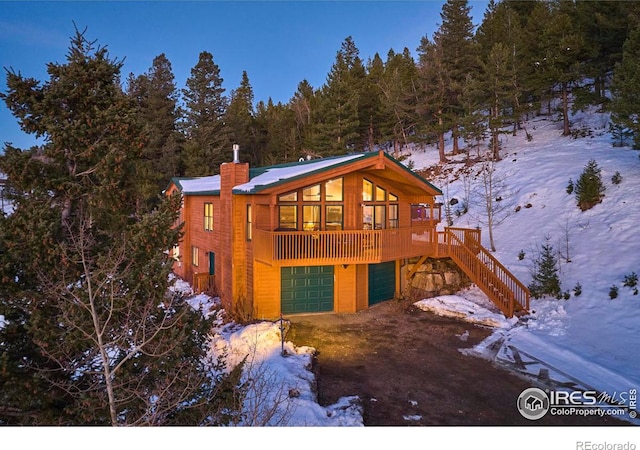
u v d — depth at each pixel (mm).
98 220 7324
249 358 11258
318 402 9234
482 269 16188
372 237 14570
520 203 24438
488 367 11180
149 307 6508
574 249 17984
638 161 22922
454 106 37750
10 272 6254
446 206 27656
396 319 15547
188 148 42500
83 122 7488
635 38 23719
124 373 6426
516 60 34844
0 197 6957
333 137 41250
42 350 5914
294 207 15445
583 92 32125
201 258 20938
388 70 52656
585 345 12078
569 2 37656
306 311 15992
